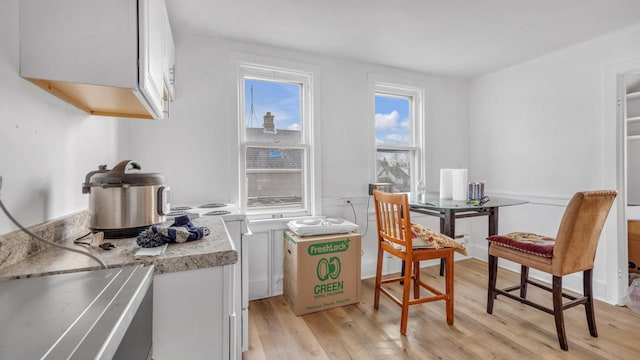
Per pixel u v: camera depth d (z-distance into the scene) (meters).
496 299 2.45
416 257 1.98
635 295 2.29
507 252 2.06
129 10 0.97
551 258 1.80
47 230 0.97
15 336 0.46
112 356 0.46
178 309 0.88
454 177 2.52
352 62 2.95
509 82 3.16
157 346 0.86
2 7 0.82
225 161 2.44
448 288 2.07
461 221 3.57
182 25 2.20
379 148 3.22
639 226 2.53
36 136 0.97
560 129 2.73
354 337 1.93
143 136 2.21
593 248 1.88
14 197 0.86
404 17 2.12
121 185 1.07
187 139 2.32
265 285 2.57
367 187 3.03
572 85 2.64
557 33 2.38
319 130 2.79
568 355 1.72
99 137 1.55
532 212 2.96
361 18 2.13
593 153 2.50
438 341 1.88
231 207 2.12
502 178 3.24
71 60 0.92
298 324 2.10
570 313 2.21
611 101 2.38
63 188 1.14
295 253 2.24
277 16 2.09
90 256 0.79
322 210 2.83
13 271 0.75
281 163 2.75
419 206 2.30
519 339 1.89
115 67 0.95
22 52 0.88
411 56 2.85
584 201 1.68
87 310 0.55
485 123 3.42
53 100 1.07
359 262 2.42
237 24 2.20
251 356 1.75
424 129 3.33
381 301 2.46
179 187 2.30
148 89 1.06
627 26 2.26
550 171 2.81
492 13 2.08
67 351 0.42
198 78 2.36
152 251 0.92
